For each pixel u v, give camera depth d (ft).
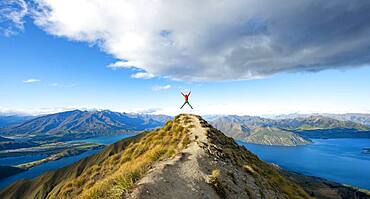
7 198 389.80
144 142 128.36
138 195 43.19
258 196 67.41
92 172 112.06
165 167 60.90
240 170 81.87
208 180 60.03
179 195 48.55
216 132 137.18
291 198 85.15
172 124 147.95
